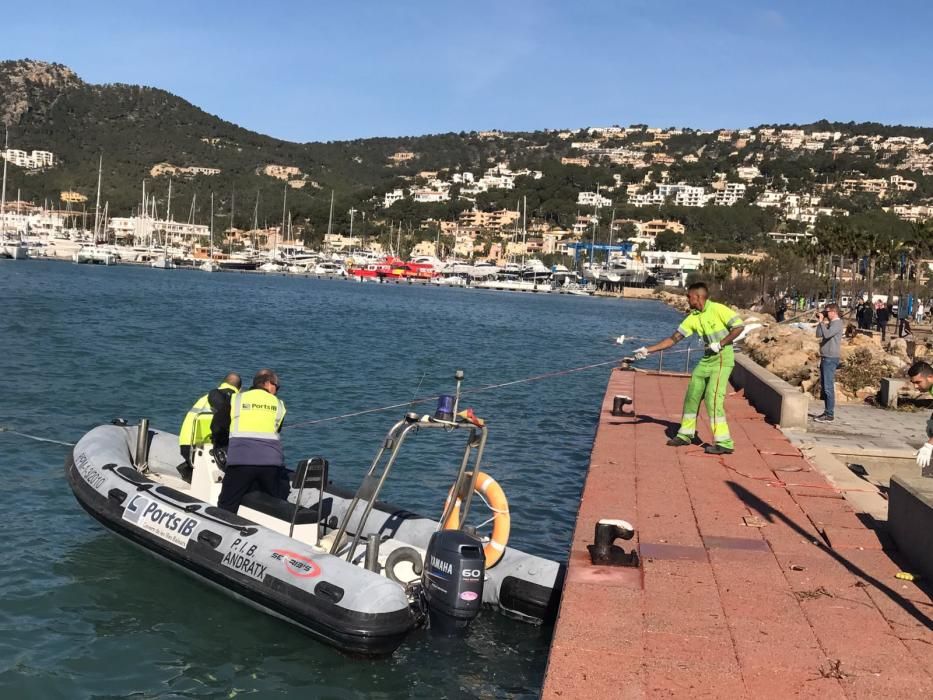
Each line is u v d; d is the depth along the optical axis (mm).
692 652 5668
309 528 8773
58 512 11258
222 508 9258
